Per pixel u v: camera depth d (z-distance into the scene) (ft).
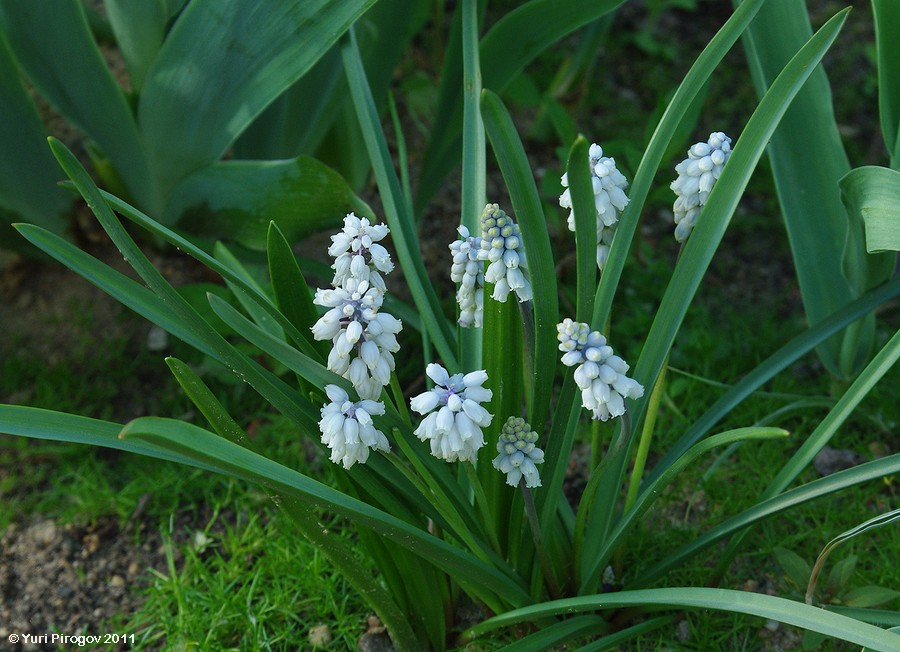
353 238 0.78
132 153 1.24
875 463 0.85
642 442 0.94
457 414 0.76
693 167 0.86
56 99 1.24
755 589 1.08
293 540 1.13
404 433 0.87
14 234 1.30
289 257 0.87
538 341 0.85
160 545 1.18
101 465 1.24
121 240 0.77
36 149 1.24
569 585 1.00
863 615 0.92
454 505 0.92
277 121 1.30
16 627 1.11
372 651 1.04
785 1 1.05
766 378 1.00
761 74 1.06
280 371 1.23
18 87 1.18
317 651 1.06
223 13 1.06
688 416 1.23
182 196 1.23
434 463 0.90
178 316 0.82
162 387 1.31
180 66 1.10
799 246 1.12
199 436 0.72
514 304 0.87
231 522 1.19
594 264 0.83
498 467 0.83
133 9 1.14
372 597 0.94
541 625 1.00
